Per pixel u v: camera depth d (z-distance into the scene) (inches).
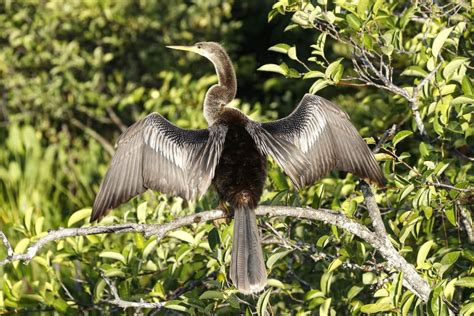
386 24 413.4
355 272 424.8
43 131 842.8
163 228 323.3
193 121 592.4
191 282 420.2
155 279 489.4
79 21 824.3
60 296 465.1
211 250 372.8
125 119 829.2
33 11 840.3
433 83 371.9
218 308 433.1
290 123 343.9
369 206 346.6
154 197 501.7
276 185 424.8
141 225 320.2
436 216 409.7
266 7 814.5
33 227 462.9
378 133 525.3
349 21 369.1
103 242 468.8
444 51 460.8
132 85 784.9
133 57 835.4
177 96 660.7
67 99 832.3
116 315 472.7
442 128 375.6
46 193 768.3
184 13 826.2
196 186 326.6
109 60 842.8
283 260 445.1
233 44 805.9
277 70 382.3
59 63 794.8
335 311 407.8
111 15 793.6
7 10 828.0
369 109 606.2
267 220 401.7
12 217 733.3
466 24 422.0
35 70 837.2
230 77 422.6
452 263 340.5
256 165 338.6
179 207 447.2
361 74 370.9
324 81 366.0
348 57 701.3
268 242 385.1
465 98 351.9
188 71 814.5
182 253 394.6
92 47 845.2
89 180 783.7
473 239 392.2
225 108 362.6
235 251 318.7
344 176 555.2
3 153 802.2
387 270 349.4
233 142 342.6
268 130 344.8
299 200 398.9
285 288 422.3
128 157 334.0
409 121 517.3
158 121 340.8
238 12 843.4
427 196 350.0
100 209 327.0
